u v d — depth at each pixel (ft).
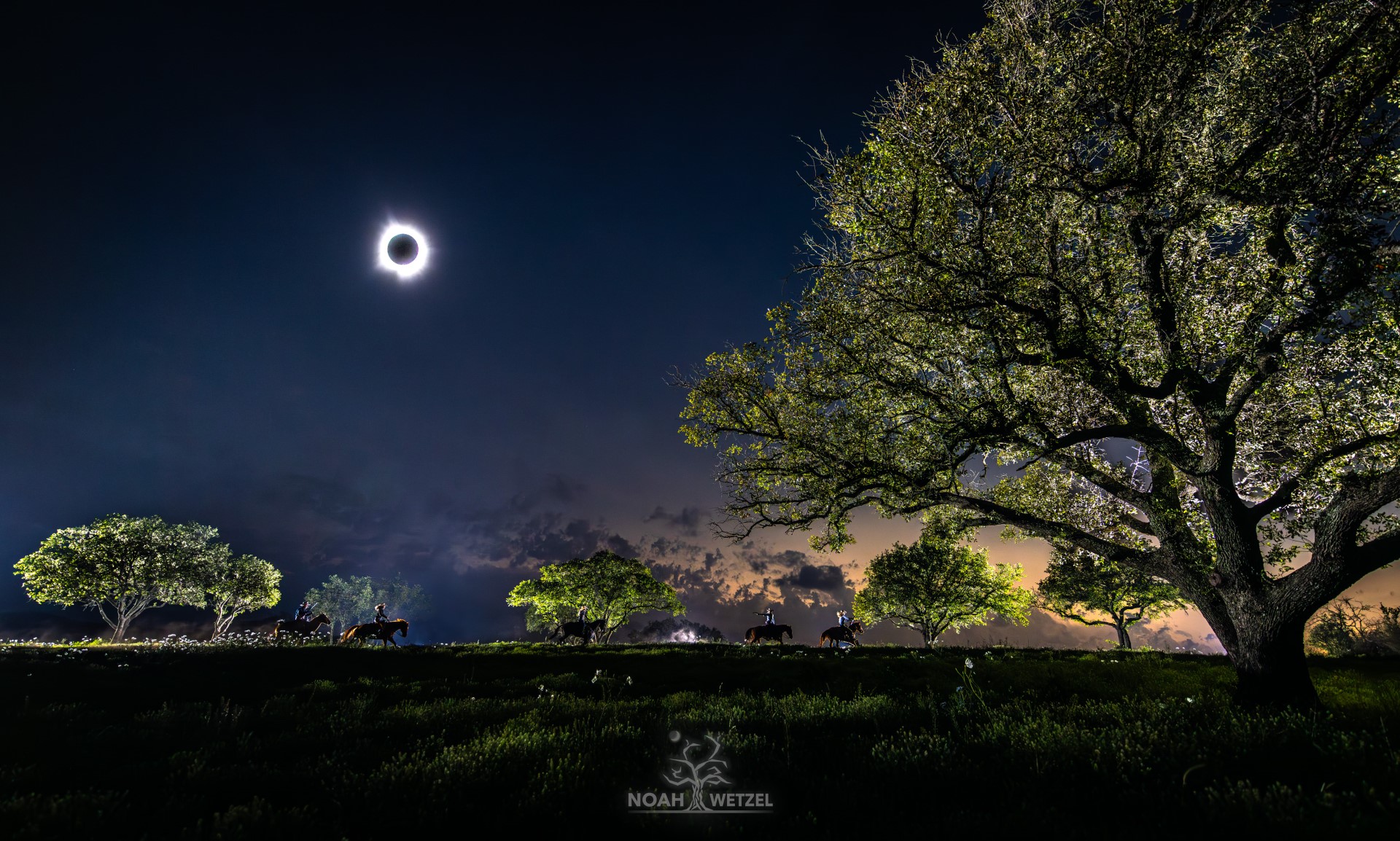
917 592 164.96
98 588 158.10
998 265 33.86
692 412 45.42
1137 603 150.51
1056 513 46.83
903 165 32.09
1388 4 25.25
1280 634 32.07
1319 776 15.52
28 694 37.91
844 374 38.52
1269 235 32.58
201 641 81.10
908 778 16.42
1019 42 31.09
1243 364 32.32
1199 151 30.45
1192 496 40.29
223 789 17.35
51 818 13.60
